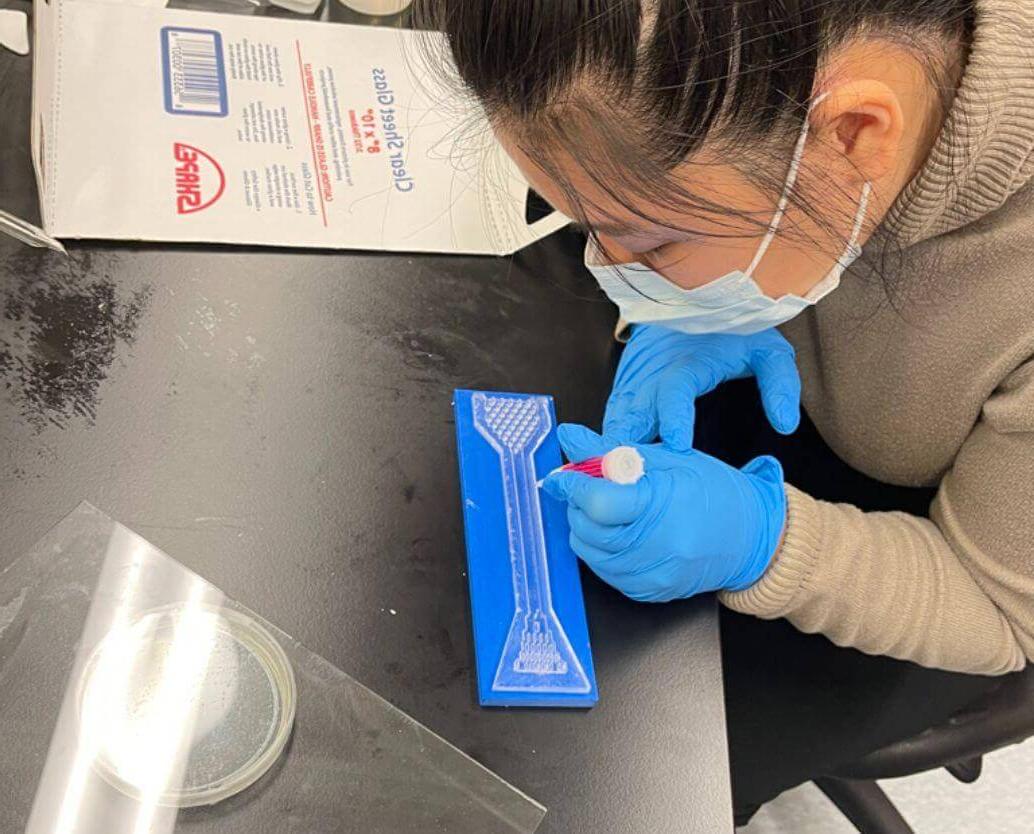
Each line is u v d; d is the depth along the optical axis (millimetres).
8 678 528
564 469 664
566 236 822
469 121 580
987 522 714
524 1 430
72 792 504
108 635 550
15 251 687
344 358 706
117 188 733
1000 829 1312
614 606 647
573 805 557
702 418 831
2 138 751
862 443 837
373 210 784
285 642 571
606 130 468
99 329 668
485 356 739
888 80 524
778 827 1271
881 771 892
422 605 607
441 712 571
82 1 823
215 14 858
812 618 729
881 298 748
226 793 519
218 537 604
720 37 429
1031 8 549
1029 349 680
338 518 630
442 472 669
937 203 615
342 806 528
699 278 626
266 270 733
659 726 598
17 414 618
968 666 746
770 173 508
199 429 644
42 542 572
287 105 822
